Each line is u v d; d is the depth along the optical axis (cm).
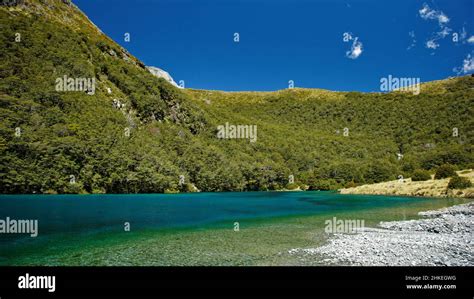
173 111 16262
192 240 2659
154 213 4538
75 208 4909
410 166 12769
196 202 6656
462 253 2089
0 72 9925
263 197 8469
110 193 9594
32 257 2122
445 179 7725
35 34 12469
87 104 11394
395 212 4466
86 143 9544
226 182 12925
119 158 9988
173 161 12406
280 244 2491
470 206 4412
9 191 7538
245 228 3291
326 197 8138
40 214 4075
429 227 3069
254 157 16038
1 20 11856
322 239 2673
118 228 3203
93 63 14538
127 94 14625
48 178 8138
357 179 12725
